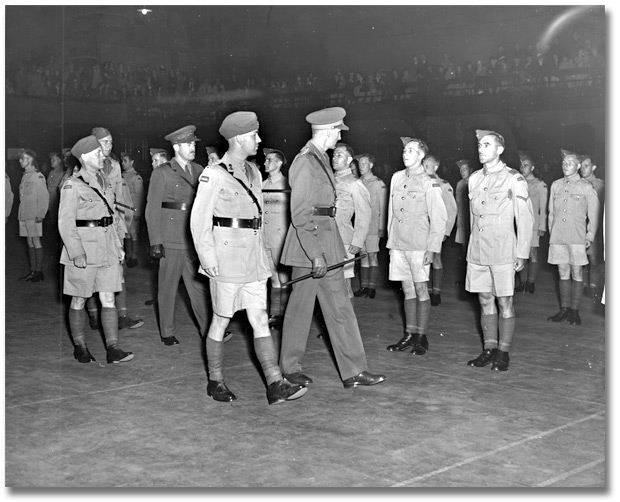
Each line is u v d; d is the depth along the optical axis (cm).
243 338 752
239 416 511
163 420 503
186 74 3077
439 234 672
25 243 1566
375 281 1035
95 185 647
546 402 546
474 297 1035
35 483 397
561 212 870
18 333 785
